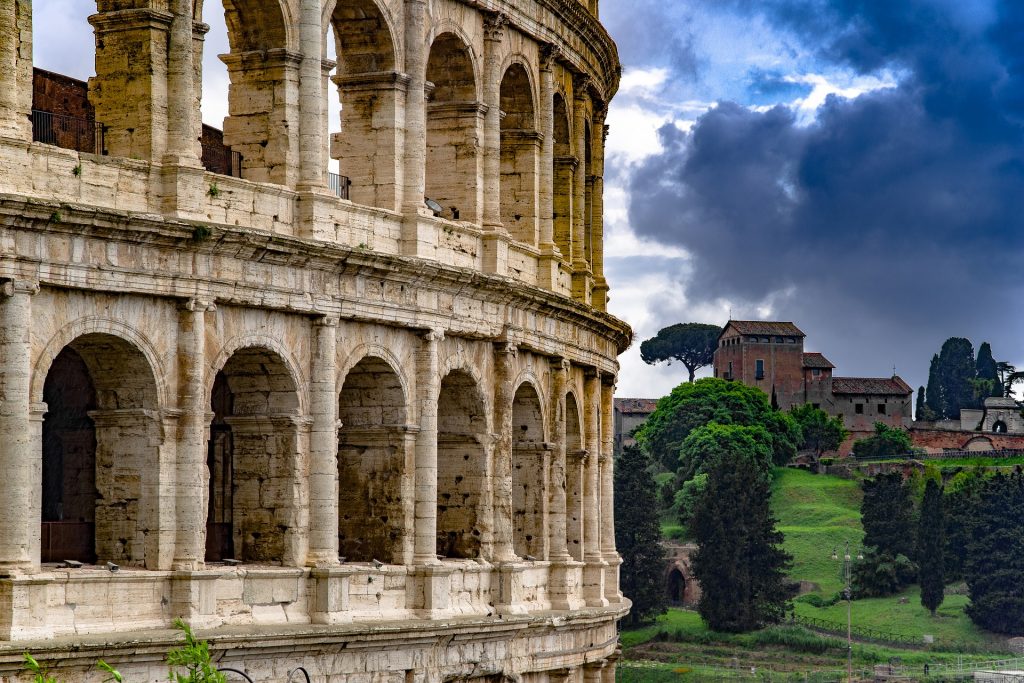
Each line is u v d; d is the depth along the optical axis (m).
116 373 89.56
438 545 114.94
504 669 114.50
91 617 85.25
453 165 115.50
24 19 83.38
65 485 96.25
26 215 81.19
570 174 133.75
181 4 90.81
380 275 102.31
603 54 138.62
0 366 81.56
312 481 98.56
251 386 98.38
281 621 95.75
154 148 89.69
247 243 91.81
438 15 110.75
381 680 101.81
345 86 107.06
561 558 125.75
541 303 120.06
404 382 106.00
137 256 87.25
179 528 89.94
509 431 116.81
